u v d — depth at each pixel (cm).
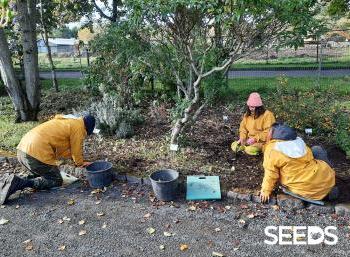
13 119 817
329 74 1521
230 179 518
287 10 441
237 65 2023
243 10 419
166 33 542
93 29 1375
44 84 1462
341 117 664
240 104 899
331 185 443
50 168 520
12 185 488
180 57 610
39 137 508
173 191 477
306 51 2372
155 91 942
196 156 595
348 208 434
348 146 575
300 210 448
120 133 685
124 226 434
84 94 1038
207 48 563
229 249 386
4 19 318
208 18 501
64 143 530
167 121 779
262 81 1293
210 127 741
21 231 434
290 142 441
